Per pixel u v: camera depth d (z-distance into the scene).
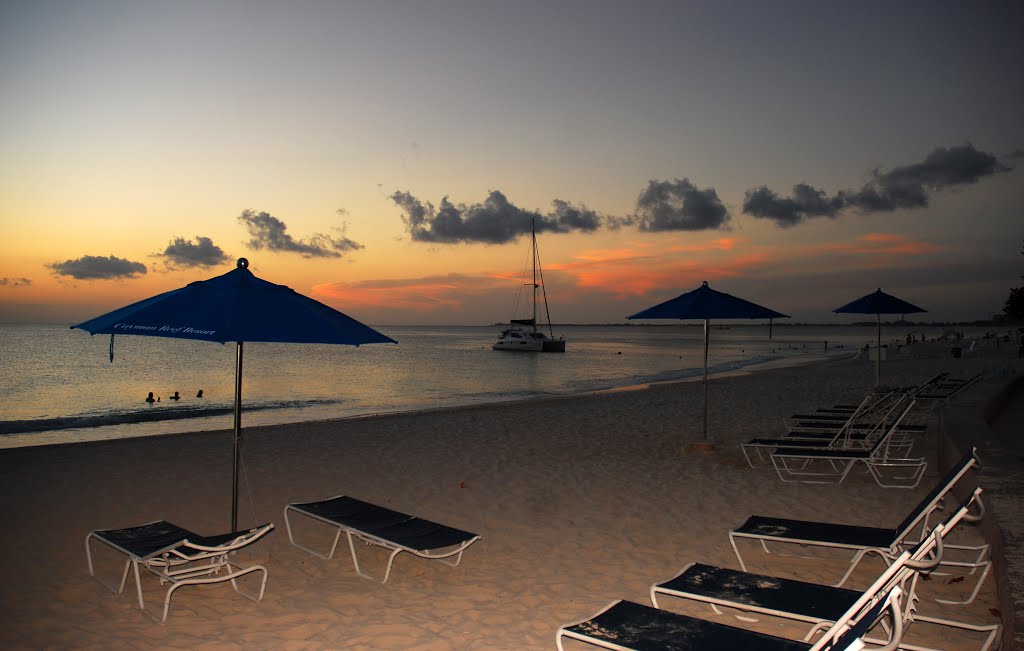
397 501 6.95
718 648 2.64
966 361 31.09
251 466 8.71
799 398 17.30
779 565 4.91
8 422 16.97
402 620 3.96
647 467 8.54
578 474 8.16
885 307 14.26
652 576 4.71
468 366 48.59
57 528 5.93
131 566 4.91
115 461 8.98
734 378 25.52
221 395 25.66
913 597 2.94
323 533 5.73
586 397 18.31
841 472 8.11
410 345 105.62
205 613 4.06
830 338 166.00
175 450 9.82
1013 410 12.83
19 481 7.77
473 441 10.65
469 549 5.35
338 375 37.72
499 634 3.77
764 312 8.81
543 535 5.71
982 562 3.98
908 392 12.30
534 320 77.75
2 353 58.31
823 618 2.91
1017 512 4.10
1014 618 2.64
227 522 6.19
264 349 81.62
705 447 9.46
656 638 2.74
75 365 44.53
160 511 6.54
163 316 4.15
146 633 3.78
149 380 32.91
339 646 3.62
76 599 4.28
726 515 6.29
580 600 4.28
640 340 153.88
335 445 10.29
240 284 4.32
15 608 4.14
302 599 4.29
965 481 5.93
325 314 4.43
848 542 3.97
